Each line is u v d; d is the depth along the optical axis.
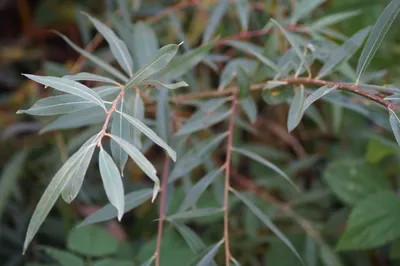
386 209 0.90
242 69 0.74
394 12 0.64
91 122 0.71
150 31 0.83
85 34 1.09
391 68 1.05
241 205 1.07
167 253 0.86
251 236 0.97
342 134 1.18
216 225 1.03
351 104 0.78
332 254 0.94
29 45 1.35
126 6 0.96
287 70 0.74
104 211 0.69
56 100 0.60
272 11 1.02
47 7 1.31
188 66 0.72
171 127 0.78
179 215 0.68
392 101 0.64
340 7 1.04
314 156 1.08
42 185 1.08
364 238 0.89
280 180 1.05
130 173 1.11
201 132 1.05
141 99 0.72
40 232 1.01
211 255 0.66
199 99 0.95
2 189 0.99
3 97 1.23
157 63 0.60
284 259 0.98
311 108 0.92
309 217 1.06
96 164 1.09
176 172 0.73
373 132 1.11
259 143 1.23
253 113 0.78
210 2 1.04
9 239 1.01
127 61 0.72
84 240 0.88
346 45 0.69
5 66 1.28
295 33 0.93
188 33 1.11
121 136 0.61
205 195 0.95
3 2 1.37
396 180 1.15
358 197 0.98
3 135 1.05
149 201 1.06
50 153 1.09
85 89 0.58
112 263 0.85
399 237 0.92
